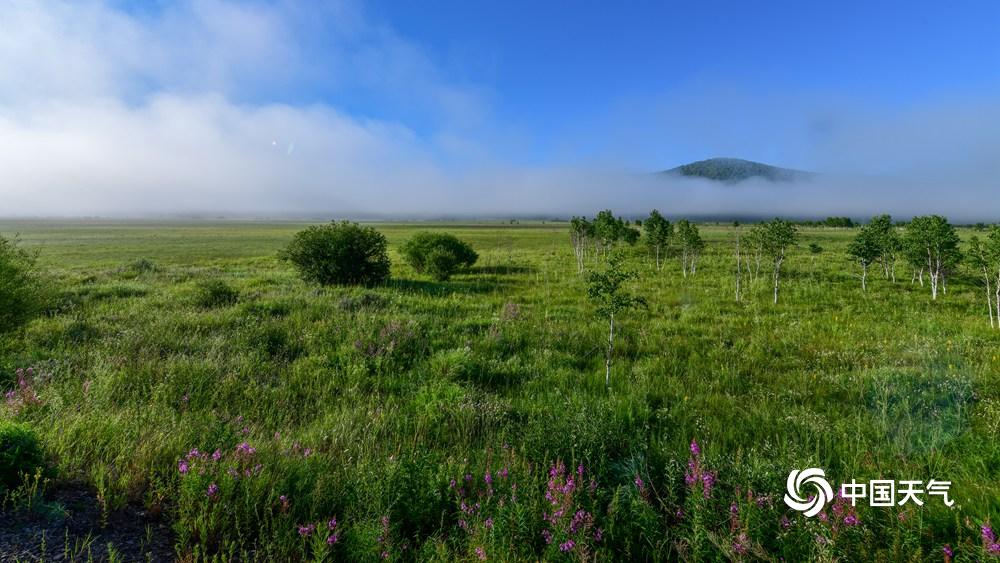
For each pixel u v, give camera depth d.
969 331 12.84
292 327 11.80
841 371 9.41
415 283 23.05
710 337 12.62
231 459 4.58
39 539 3.24
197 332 10.87
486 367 9.47
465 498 4.25
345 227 21.44
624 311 15.88
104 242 67.00
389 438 5.97
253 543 3.58
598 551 3.55
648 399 7.91
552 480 4.13
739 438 6.12
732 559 3.39
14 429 3.96
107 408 6.26
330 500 4.23
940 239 19.39
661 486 4.79
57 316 11.95
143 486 4.14
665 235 31.69
